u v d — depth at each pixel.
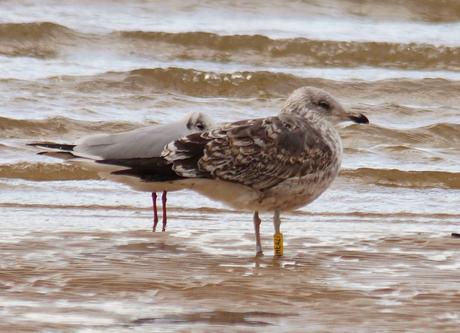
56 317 8.22
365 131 20.34
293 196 10.88
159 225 13.41
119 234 12.48
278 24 29.92
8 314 8.28
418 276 10.07
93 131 20.08
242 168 10.57
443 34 29.84
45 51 26.92
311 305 8.79
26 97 22.14
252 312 8.51
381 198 16.12
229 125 10.73
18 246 11.45
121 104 22.28
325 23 30.33
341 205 15.48
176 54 27.53
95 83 23.56
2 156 18.00
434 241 12.13
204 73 24.47
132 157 12.02
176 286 9.48
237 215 14.58
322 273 10.22
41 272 10.01
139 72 24.19
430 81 24.84
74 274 9.93
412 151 19.31
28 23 27.17
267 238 12.32
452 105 24.08
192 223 13.66
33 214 14.12
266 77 24.67
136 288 9.36
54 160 17.89
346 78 25.55
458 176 17.42
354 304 8.84
